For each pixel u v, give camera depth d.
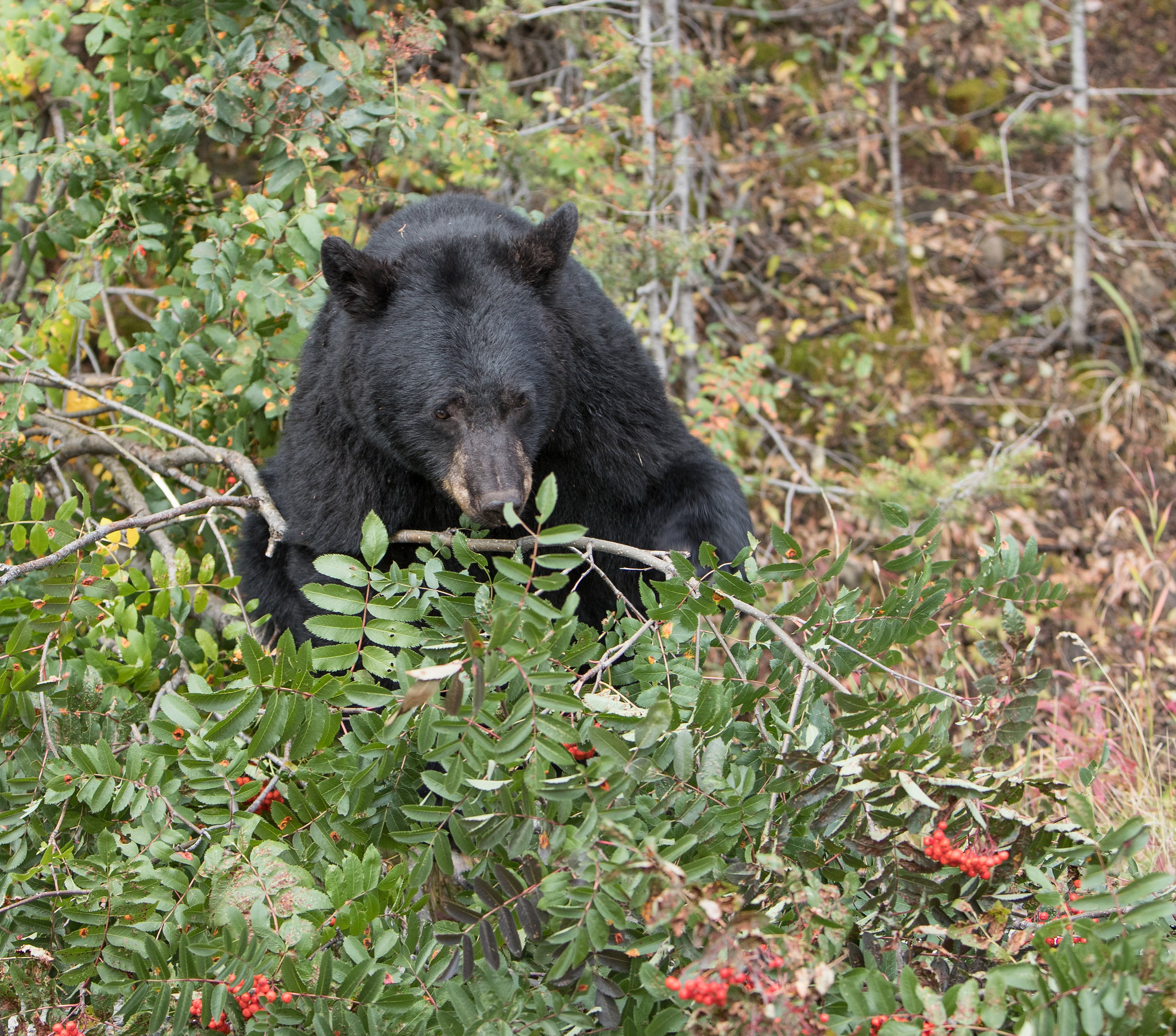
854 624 5.14
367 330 6.74
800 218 13.91
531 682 4.28
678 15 12.64
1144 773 8.62
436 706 4.78
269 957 4.67
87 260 9.41
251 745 4.88
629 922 4.46
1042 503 12.38
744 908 4.35
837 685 4.76
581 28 11.40
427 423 6.56
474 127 8.99
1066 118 12.52
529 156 10.16
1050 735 9.12
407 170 10.08
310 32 8.69
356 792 5.09
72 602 5.86
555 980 4.25
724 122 14.15
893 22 14.08
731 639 5.43
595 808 4.27
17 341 8.45
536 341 6.63
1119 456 12.68
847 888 4.39
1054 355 13.37
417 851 5.12
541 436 6.72
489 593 4.85
